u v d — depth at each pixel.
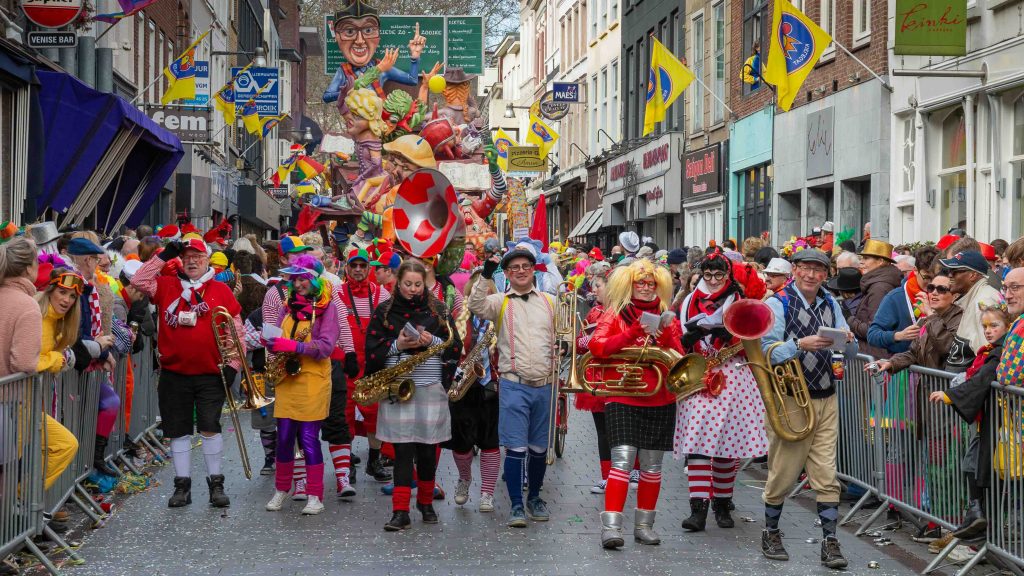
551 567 6.81
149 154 17.08
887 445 7.86
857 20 19.53
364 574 6.61
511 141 41.56
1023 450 6.14
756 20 25.03
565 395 10.66
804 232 21.97
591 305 15.09
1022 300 6.46
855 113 19.33
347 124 24.97
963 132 15.88
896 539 7.63
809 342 6.83
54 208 13.02
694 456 7.80
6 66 11.80
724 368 7.52
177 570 6.67
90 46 18.67
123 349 9.20
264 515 8.20
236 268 12.23
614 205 39.88
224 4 38.31
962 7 14.11
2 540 6.24
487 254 9.98
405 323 7.80
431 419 7.82
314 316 8.25
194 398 8.55
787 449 6.97
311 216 24.91
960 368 7.28
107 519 8.02
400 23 40.81
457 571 6.70
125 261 10.98
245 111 29.23
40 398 6.80
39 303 7.10
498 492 9.13
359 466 10.27
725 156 27.52
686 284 9.90
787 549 7.31
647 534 7.45
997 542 6.45
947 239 8.94
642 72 36.34
